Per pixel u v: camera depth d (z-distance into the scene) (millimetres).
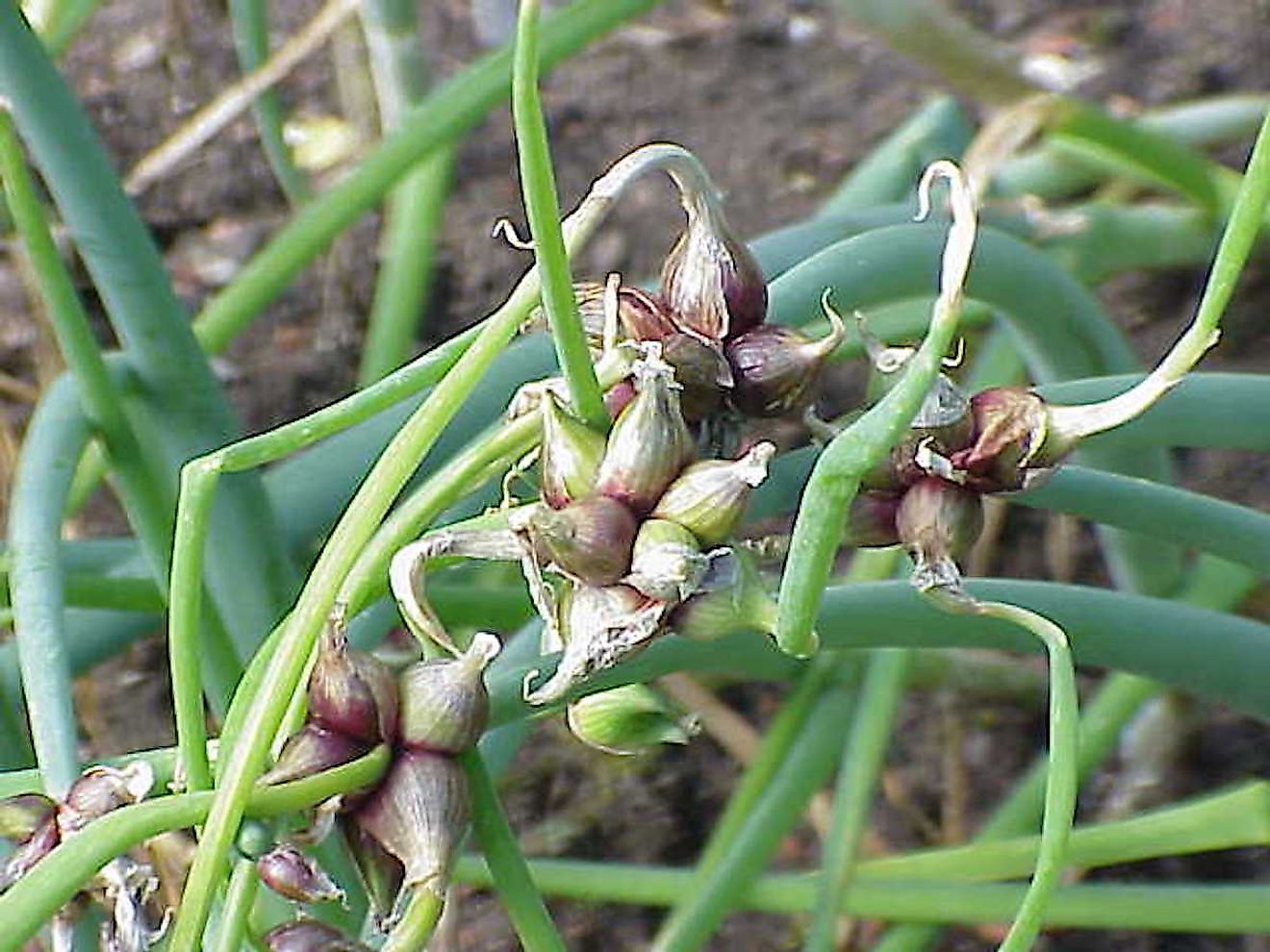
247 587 730
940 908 834
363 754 524
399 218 1103
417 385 555
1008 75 1010
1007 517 1129
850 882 820
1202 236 1019
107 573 774
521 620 768
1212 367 1160
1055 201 1140
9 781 595
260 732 503
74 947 543
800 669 801
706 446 555
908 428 503
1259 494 1122
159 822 499
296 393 1240
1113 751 1055
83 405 697
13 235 1073
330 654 522
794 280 667
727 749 1078
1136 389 524
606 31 814
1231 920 819
